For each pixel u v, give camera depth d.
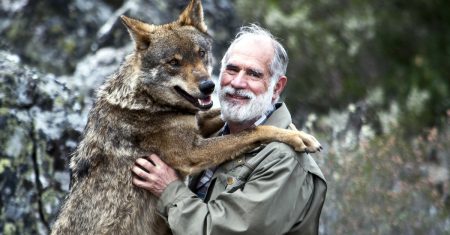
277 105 10.79
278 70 10.33
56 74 19.86
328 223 14.62
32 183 12.79
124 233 10.30
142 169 10.28
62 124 13.36
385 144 16.80
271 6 26.52
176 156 10.45
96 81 17.70
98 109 10.76
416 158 16.91
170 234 10.70
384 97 25.67
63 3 20.77
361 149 15.99
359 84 26.62
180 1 20.36
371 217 14.77
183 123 10.58
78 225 10.37
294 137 9.86
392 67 29.52
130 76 10.59
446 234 15.07
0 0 20.88
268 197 9.25
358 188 15.07
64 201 10.80
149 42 10.75
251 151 10.20
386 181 15.73
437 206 15.69
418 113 24.59
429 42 31.41
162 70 10.62
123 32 19.16
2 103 12.93
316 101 25.33
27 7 20.55
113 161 10.42
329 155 15.46
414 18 32.09
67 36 20.45
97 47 19.22
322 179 9.93
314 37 26.62
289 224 9.40
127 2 20.33
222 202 9.41
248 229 9.16
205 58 11.10
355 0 30.16
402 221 14.95
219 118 11.41
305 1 28.53
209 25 20.44
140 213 10.38
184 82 10.58
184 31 10.99
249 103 10.12
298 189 9.55
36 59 19.91
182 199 9.72
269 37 10.40
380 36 30.33
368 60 28.78
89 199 10.40
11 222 12.41
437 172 17.30
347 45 28.39
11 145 12.76
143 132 10.49
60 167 13.19
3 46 16.89
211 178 10.24
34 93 13.31
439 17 32.75
